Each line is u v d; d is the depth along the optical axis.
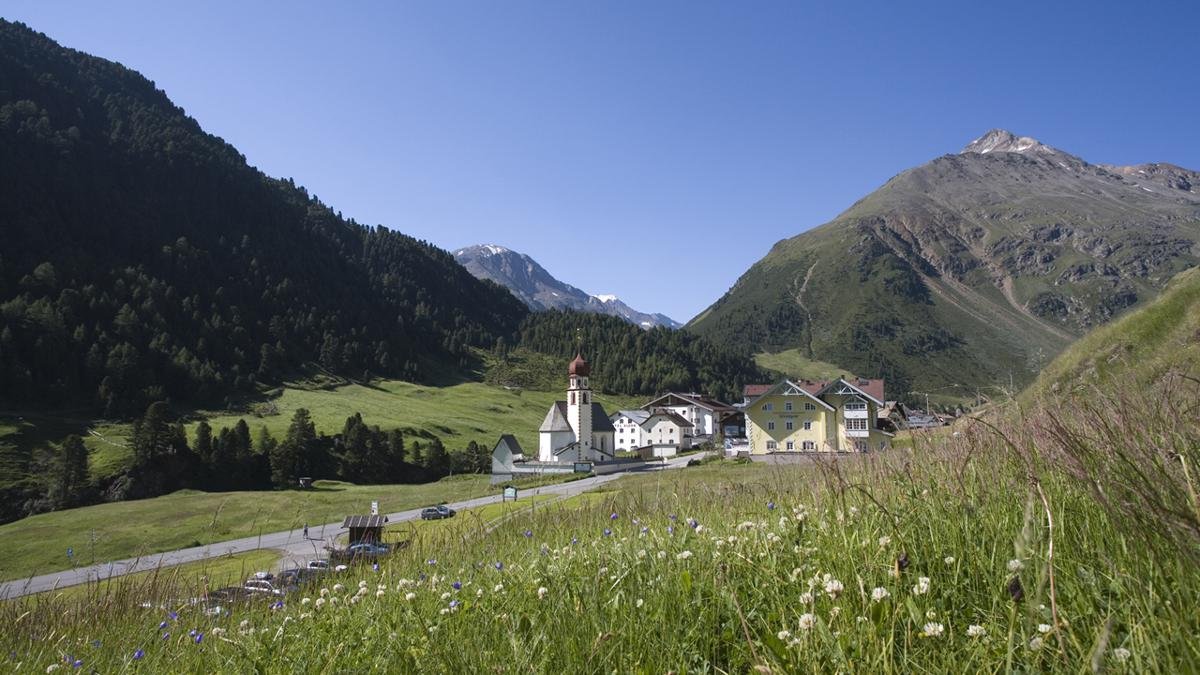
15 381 123.81
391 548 10.09
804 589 4.05
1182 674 2.35
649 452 126.19
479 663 3.93
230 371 166.00
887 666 2.88
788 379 69.38
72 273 175.38
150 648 6.14
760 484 8.98
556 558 6.21
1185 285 24.39
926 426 7.53
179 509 54.44
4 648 6.36
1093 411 5.12
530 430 168.25
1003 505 4.49
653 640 3.82
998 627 3.16
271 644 5.29
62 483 92.25
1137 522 3.04
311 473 110.19
